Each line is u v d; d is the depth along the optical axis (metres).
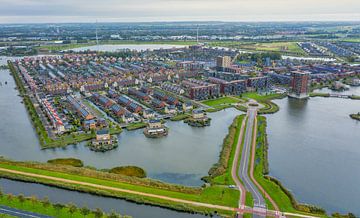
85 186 191.38
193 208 169.75
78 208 166.50
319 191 190.75
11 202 171.75
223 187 189.25
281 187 191.25
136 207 174.50
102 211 162.88
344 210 172.88
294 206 171.25
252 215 162.75
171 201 176.38
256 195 181.25
